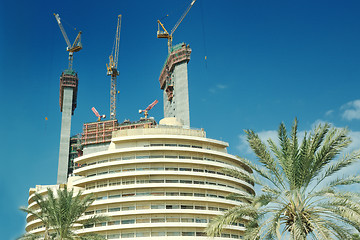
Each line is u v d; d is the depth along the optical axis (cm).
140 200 8688
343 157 3491
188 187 8944
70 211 5444
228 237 8619
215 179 9431
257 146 3788
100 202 8794
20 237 5700
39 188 10469
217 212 8794
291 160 3619
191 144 9825
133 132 10050
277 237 3356
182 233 8500
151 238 8238
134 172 8981
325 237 3117
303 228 3319
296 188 3553
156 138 9656
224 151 10212
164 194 8894
